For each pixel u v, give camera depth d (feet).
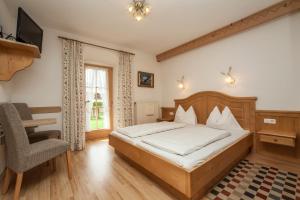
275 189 5.76
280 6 7.74
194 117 12.03
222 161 6.08
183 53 13.69
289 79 8.11
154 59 15.93
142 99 14.93
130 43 13.00
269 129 8.71
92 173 7.10
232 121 9.86
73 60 10.67
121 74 13.25
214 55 11.36
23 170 5.09
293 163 7.86
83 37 11.57
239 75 10.03
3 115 5.00
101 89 13.39
